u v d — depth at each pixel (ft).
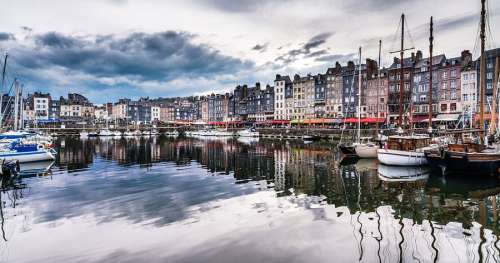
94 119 484.33
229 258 30.60
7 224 40.63
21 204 50.16
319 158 112.57
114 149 154.40
